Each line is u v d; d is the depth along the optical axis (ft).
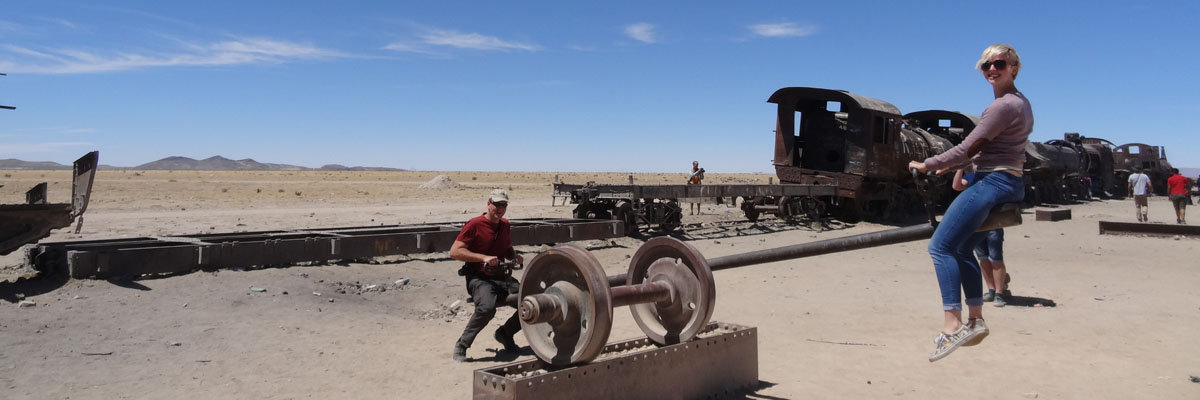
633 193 59.47
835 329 27.43
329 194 145.28
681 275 17.47
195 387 18.60
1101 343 25.07
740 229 70.49
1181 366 21.98
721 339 18.45
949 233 12.10
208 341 23.21
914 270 44.06
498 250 22.52
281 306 28.73
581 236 53.78
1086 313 30.35
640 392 16.34
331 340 24.16
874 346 24.68
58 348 21.43
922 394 19.08
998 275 32.48
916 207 101.91
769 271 43.57
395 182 265.75
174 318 25.73
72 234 54.44
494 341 24.81
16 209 29.01
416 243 43.16
